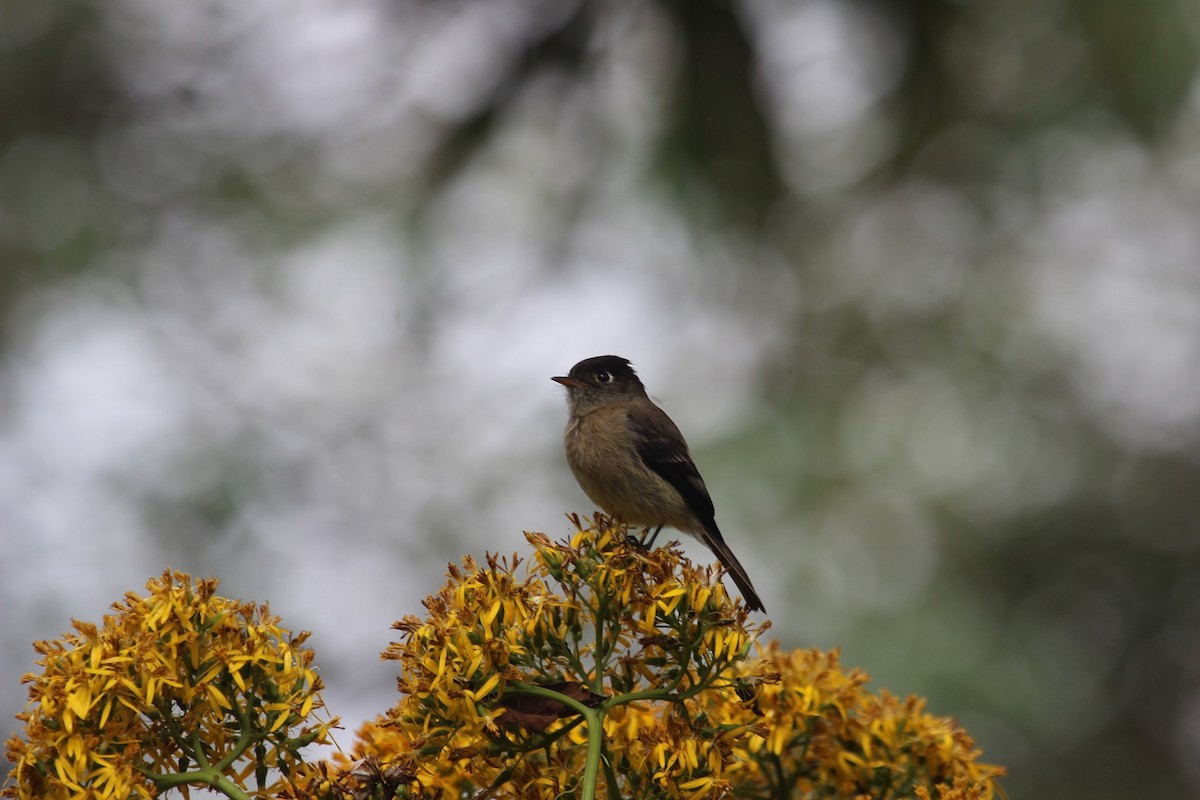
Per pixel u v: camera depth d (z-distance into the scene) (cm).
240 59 1767
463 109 1617
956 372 1554
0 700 1355
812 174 1605
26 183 1736
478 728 472
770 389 1534
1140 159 1589
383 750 495
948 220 1617
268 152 1761
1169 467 1544
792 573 1344
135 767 458
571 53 1559
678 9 1491
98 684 456
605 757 479
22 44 1778
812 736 529
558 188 1608
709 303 1577
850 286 1587
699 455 1432
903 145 1555
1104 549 1491
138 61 1788
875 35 1531
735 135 1509
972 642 1336
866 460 1461
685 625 488
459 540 1490
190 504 1500
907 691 1274
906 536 1415
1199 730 1471
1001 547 1454
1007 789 1312
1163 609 1488
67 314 1677
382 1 1653
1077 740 1391
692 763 477
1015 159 1577
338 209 1700
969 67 1555
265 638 479
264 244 1709
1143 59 1496
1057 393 1561
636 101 1559
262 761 469
